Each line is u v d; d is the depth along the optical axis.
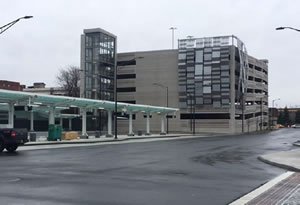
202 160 21.69
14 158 21.84
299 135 75.81
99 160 20.95
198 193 10.98
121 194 10.69
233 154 26.53
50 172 15.34
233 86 101.88
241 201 9.95
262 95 138.25
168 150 30.41
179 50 106.31
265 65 147.12
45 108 56.69
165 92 108.38
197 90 104.19
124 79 112.69
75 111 93.81
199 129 103.75
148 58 110.38
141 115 109.06
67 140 46.06
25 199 9.84
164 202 9.68
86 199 9.95
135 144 40.91
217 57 102.75
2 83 99.69
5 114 63.88
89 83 94.00
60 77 116.38
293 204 9.67
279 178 14.39
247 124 115.44
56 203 9.42
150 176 14.43
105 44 97.19
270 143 43.56
